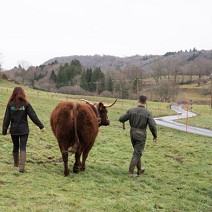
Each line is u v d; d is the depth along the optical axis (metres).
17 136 9.91
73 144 10.16
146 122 11.39
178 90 155.88
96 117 11.23
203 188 10.97
